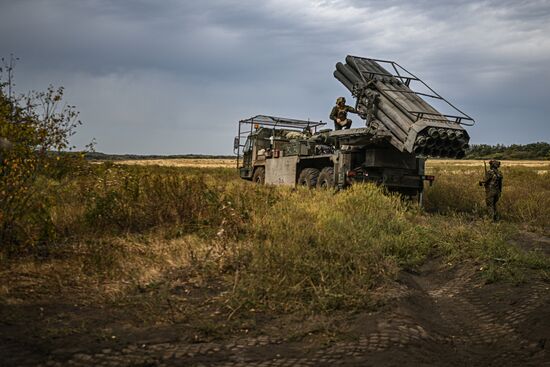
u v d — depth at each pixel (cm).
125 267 554
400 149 1163
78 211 743
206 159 8556
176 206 792
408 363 348
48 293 466
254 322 426
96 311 433
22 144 603
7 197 576
